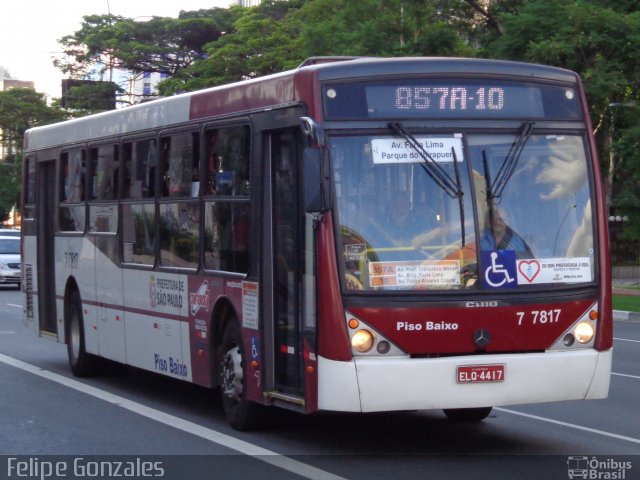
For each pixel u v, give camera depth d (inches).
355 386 345.7
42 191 661.3
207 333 445.1
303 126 351.9
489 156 366.9
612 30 1063.6
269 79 398.6
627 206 1302.9
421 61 367.9
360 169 357.1
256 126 405.4
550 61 1076.5
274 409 424.2
